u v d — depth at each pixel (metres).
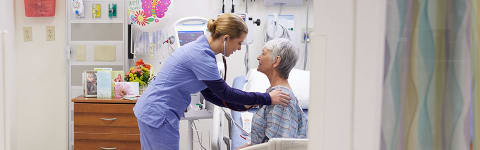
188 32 3.13
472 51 0.64
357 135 0.65
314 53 0.71
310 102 0.73
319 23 0.70
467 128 0.66
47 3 3.62
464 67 0.65
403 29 0.65
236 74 3.65
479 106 0.64
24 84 3.75
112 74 3.32
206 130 3.80
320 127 0.71
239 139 2.26
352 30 0.64
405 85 0.66
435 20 0.65
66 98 3.79
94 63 3.72
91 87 3.31
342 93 0.66
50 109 3.80
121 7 3.66
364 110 0.65
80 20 3.69
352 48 0.64
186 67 2.13
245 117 2.54
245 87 3.06
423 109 0.66
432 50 0.65
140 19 3.30
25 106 3.79
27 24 3.70
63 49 3.72
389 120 0.66
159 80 2.21
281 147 1.30
